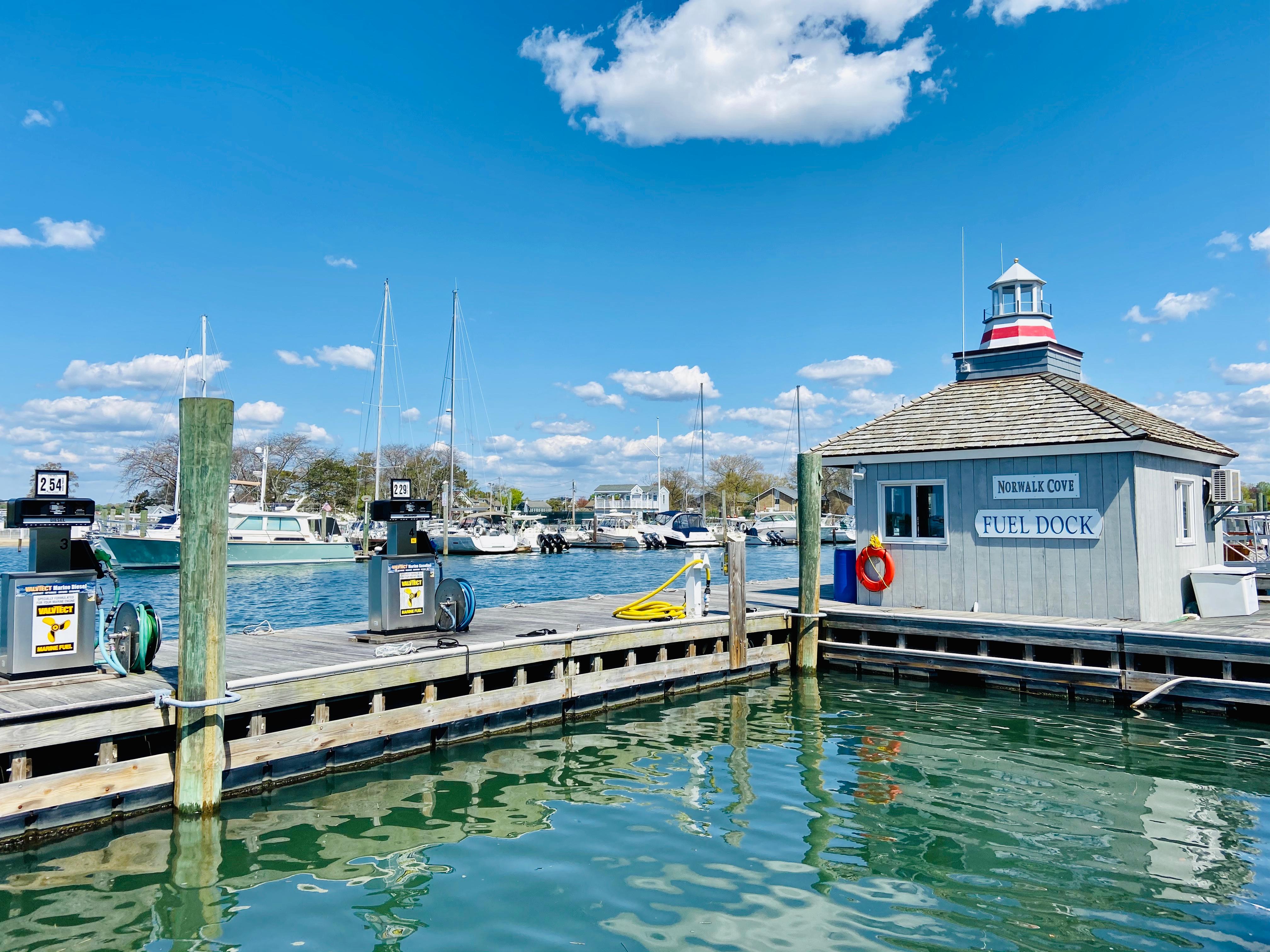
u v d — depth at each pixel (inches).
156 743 307.1
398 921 212.1
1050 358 595.2
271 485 2596.0
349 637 426.0
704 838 266.1
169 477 2213.3
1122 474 480.7
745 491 3833.7
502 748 367.6
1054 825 276.1
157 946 200.2
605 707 439.2
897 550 567.5
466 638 409.1
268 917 214.2
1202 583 513.3
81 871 240.5
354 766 336.8
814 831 271.4
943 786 315.3
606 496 4055.1
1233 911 216.8
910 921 211.5
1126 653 437.1
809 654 539.8
